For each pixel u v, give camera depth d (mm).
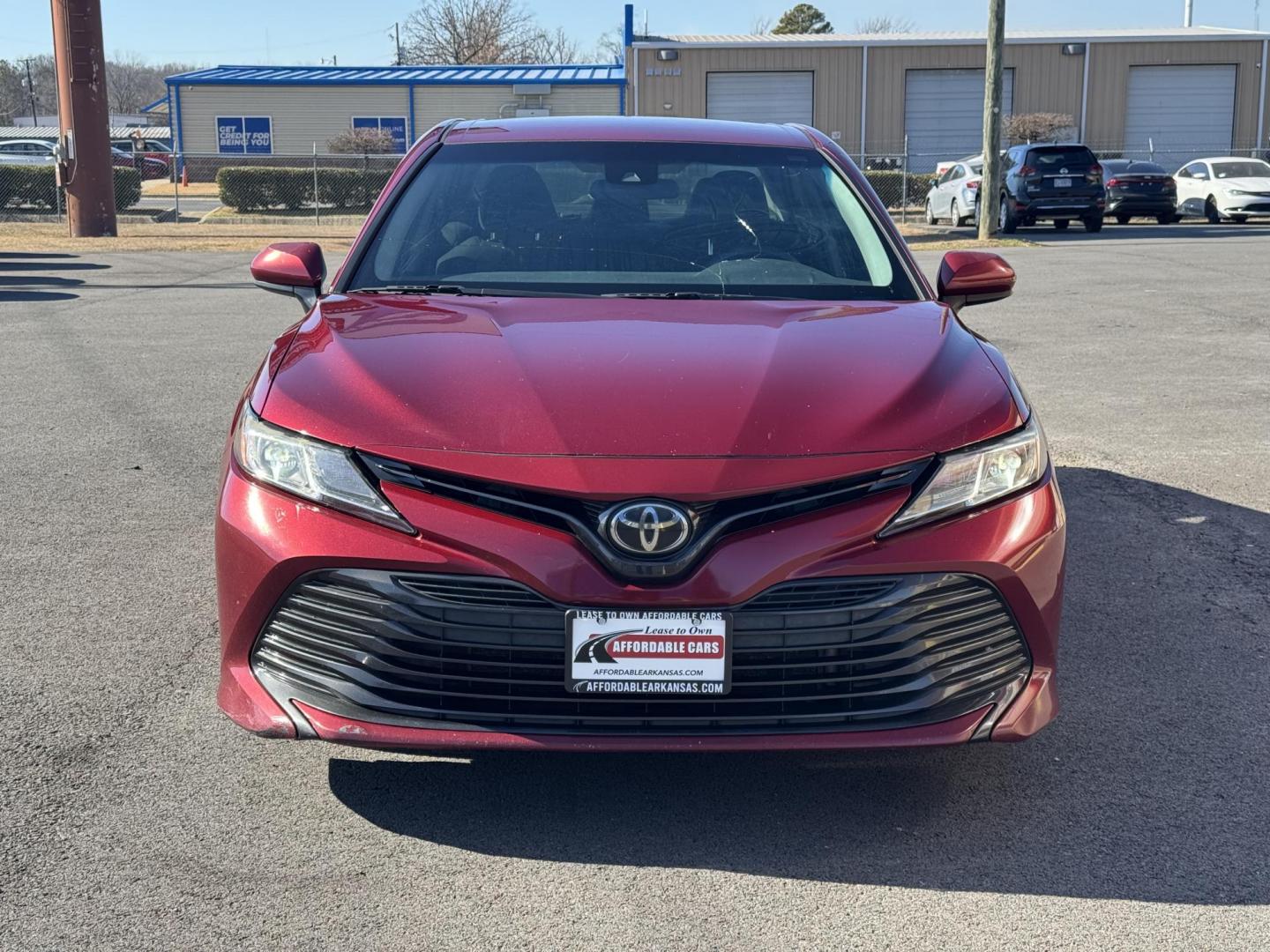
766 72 37406
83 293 13359
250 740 3117
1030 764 3029
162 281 14672
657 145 4000
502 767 2984
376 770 2963
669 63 37406
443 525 2459
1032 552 2607
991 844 2660
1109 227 26703
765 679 2479
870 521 2484
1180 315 11336
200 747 3072
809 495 2480
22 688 3420
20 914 2363
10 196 29500
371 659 2508
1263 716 3312
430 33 72250
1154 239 21844
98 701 3340
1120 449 6262
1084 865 2580
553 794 2857
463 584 2459
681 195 3785
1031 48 37469
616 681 2445
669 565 2420
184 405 7219
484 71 41219
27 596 4156
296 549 2516
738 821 2750
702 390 2658
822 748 2500
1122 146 38031
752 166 3943
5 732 3145
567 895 2453
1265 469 5859
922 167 37875
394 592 2471
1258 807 2824
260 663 2646
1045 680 2676
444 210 3713
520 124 4191
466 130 4164
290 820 2732
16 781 2887
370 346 2891
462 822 2729
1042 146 23812
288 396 2709
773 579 2436
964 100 37469
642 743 2463
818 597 2475
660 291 3398
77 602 4102
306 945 2283
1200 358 9016
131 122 79188
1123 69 37594
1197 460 6035
